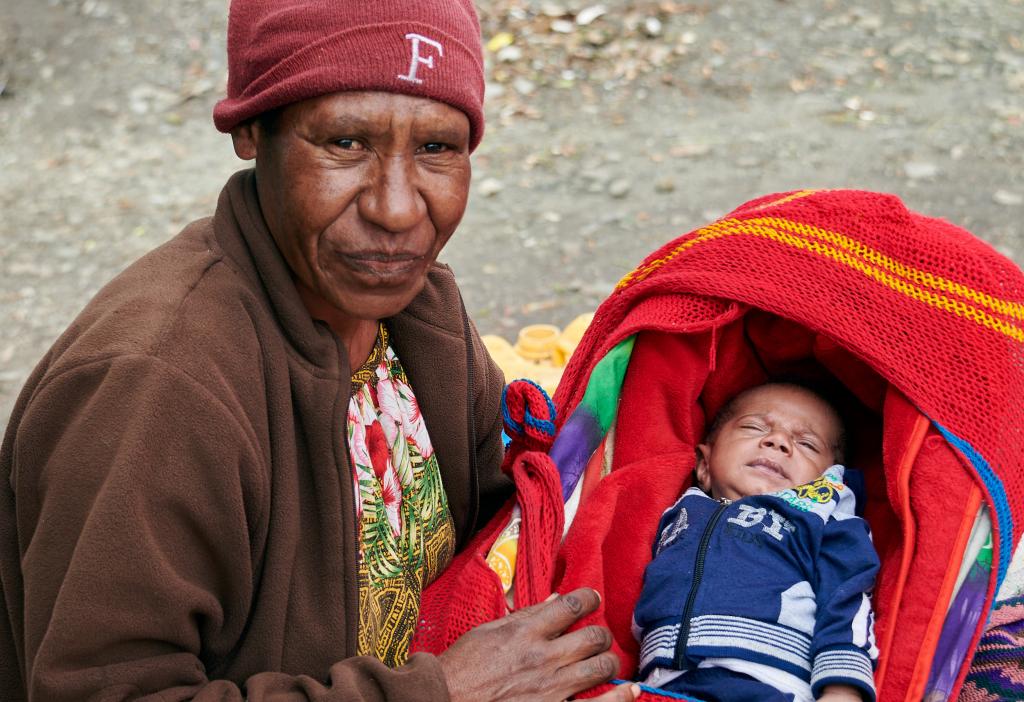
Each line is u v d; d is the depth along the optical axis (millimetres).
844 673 1791
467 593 1853
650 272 2184
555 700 1604
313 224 1514
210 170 6496
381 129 1465
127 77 7395
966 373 1927
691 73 7230
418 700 1471
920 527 1880
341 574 1627
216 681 1480
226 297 1541
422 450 1924
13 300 5332
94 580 1357
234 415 1462
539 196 6090
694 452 2299
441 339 1896
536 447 2043
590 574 1966
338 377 1626
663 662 1958
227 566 1493
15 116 7078
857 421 2385
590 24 7688
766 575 2006
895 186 5848
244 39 1524
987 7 7797
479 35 1598
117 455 1374
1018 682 1966
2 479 1577
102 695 1385
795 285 1995
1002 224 5414
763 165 6191
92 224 5984
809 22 7707
